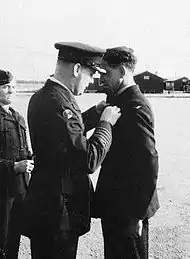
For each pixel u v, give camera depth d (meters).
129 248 2.72
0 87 3.39
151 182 2.49
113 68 2.57
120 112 2.53
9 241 3.36
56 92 2.44
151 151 2.44
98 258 3.95
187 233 4.56
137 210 2.56
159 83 58.75
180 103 32.94
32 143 2.57
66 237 2.57
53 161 2.43
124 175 2.55
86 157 2.31
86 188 2.66
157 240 4.37
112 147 2.58
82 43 2.55
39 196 2.56
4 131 3.36
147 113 2.48
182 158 9.43
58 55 2.53
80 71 2.51
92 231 4.82
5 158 3.35
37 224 2.59
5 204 3.33
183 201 5.94
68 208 2.56
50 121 2.37
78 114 2.49
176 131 14.71
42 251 2.66
